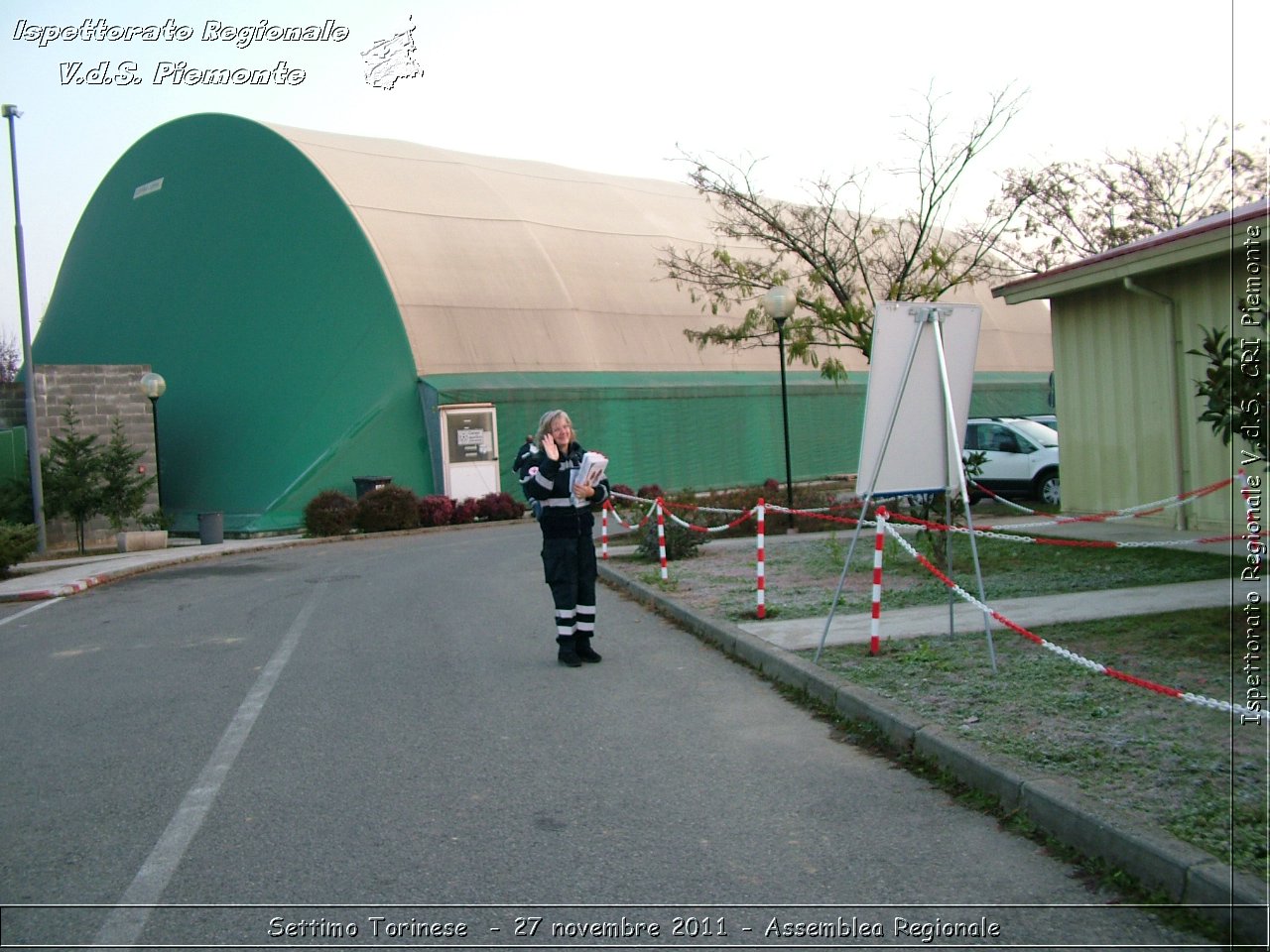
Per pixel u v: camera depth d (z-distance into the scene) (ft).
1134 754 18.11
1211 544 40.55
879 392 26.63
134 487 88.53
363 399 101.60
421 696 26.73
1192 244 40.93
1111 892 14.32
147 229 126.41
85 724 25.43
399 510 88.07
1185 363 44.78
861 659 26.30
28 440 77.10
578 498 29.32
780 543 54.90
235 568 63.62
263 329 111.55
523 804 18.57
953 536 46.57
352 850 16.78
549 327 112.37
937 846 16.10
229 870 16.16
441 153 133.08
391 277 104.27
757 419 120.57
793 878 15.21
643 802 18.45
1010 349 151.64
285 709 25.90
